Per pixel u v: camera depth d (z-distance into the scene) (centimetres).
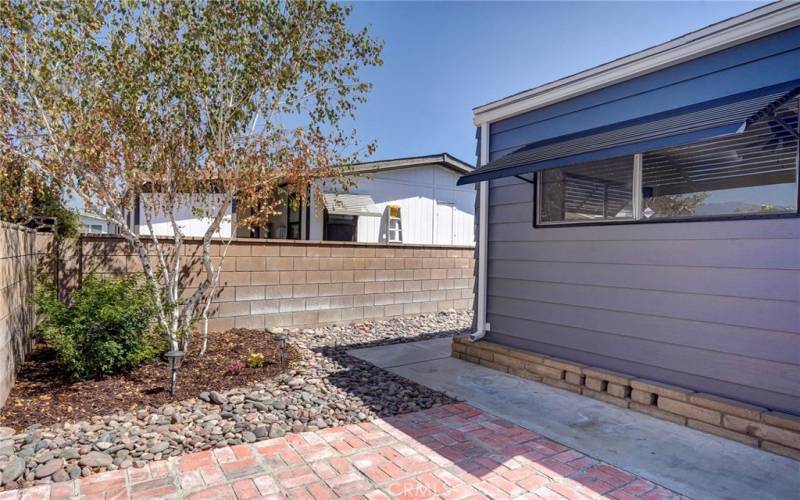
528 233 604
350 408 453
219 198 684
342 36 604
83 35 475
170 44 512
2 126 467
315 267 848
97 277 597
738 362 407
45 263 634
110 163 495
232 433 382
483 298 659
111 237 657
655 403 450
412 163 1500
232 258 749
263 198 654
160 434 375
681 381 446
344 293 890
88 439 359
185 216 1202
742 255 406
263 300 784
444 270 1069
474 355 648
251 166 584
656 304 467
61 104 459
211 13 528
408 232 1525
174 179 562
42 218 749
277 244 798
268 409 436
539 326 588
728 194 418
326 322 863
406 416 439
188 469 324
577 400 495
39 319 608
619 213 504
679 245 450
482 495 299
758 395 394
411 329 887
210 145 573
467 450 367
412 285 1004
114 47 486
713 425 405
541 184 590
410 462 343
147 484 302
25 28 441
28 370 502
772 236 388
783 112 382
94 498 284
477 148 683
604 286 515
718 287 421
